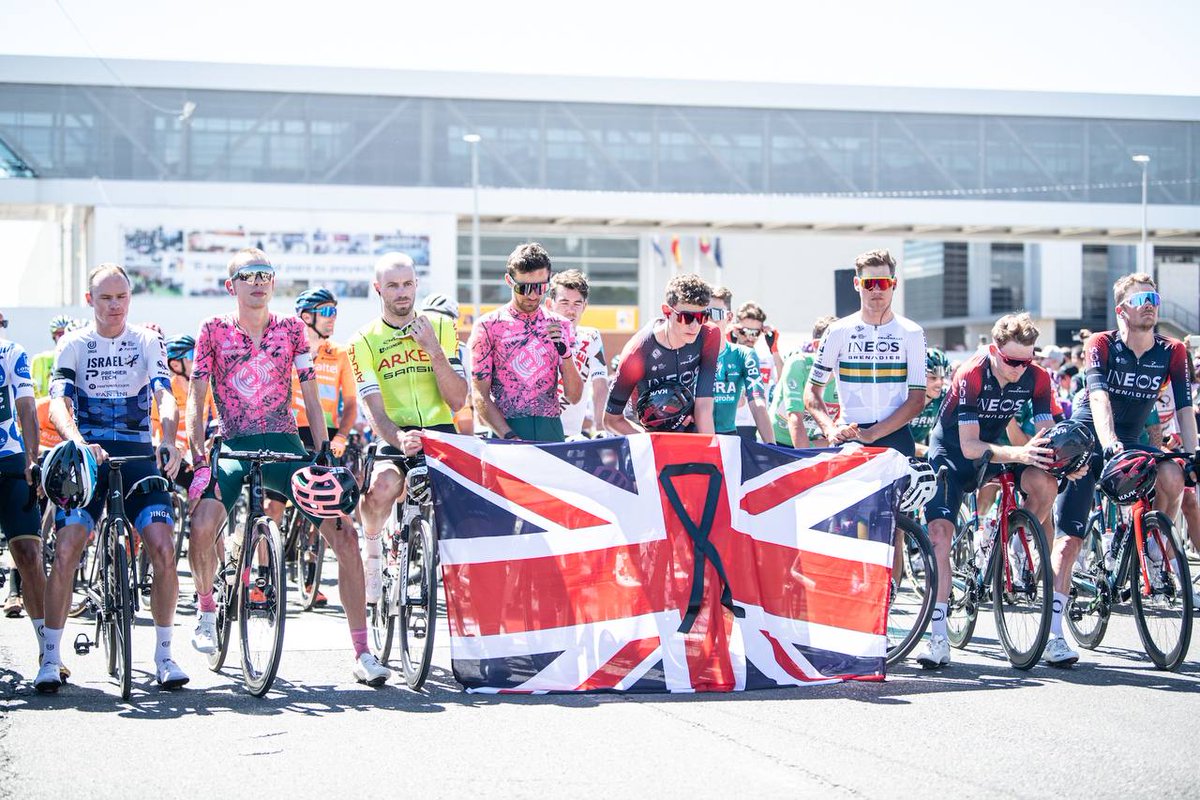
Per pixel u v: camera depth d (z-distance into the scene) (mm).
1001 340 6246
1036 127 37688
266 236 32688
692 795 3725
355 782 3889
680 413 6086
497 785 3838
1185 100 38281
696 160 36188
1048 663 6031
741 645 5477
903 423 6289
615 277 44594
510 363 6074
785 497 5723
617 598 5449
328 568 10750
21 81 32406
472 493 5438
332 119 34188
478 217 33719
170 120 33281
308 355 5871
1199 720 4715
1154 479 5918
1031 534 5910
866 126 36875
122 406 5648
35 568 5684
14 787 3863
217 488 5664
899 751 4234
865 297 6332
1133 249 52125
